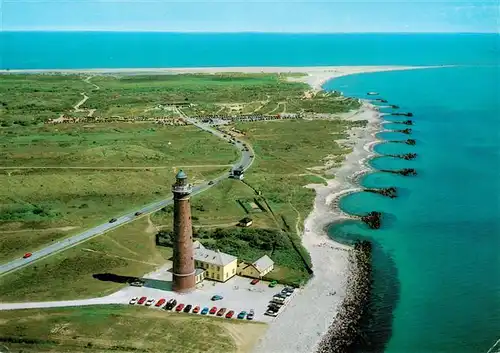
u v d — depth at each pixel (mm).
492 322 117188
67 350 102562
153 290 127500
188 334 108562
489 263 145250
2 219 167375
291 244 155250
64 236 156500
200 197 190500
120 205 184000
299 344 108375
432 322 117875
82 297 123125
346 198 196125
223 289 129250
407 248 155250
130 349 103188
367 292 130000
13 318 113125
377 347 108688
